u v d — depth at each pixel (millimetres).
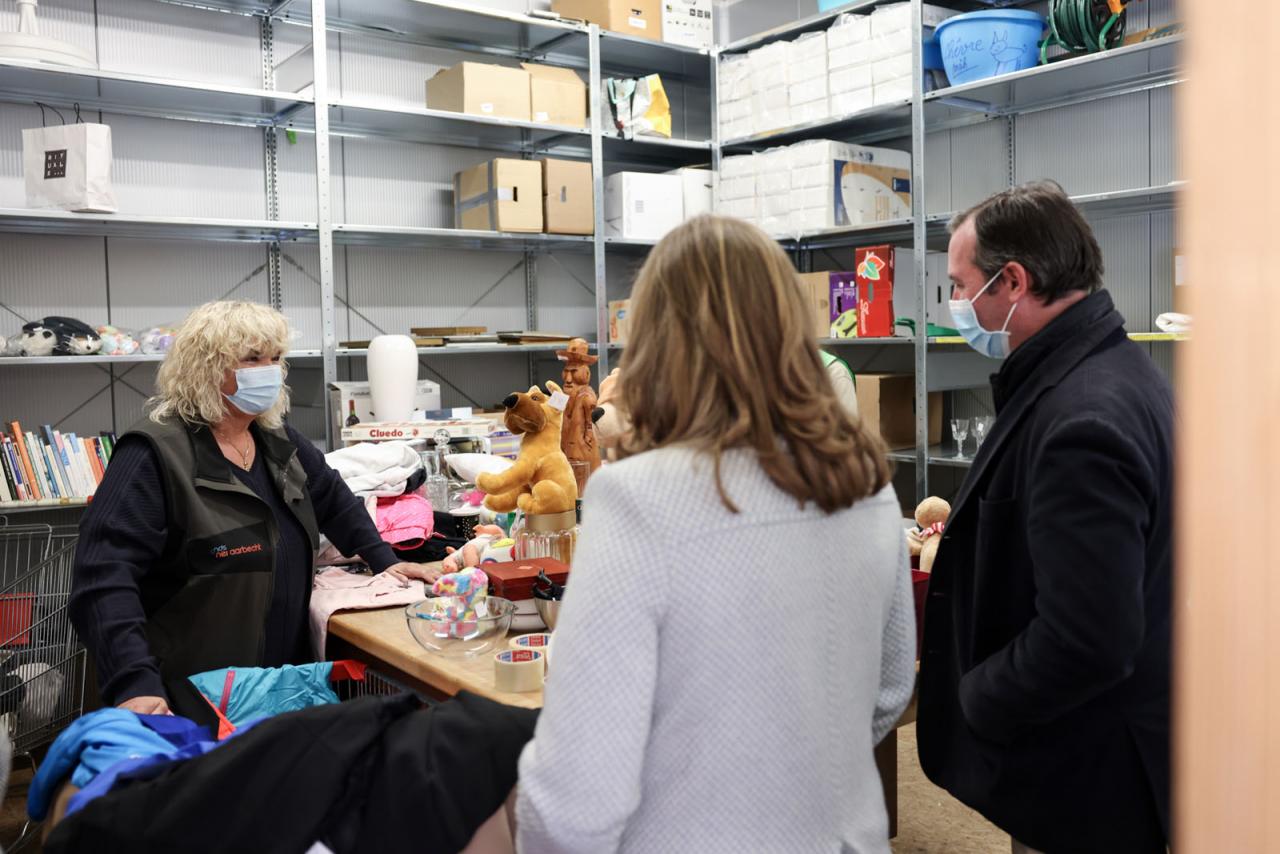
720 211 5016
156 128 4176
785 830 877
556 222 4609
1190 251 185
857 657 950
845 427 940
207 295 4340
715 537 858
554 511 1915
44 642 2822
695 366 912
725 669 854
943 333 4238
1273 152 170
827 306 4496
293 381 4672
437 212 4953
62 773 1278
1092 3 3605
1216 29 180
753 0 5438
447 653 1654
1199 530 188
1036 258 1368
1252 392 176
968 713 1350
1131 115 4020
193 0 4184
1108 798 1293
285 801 1053
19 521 3754
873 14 4312
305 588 2039
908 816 2635
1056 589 1190
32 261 3930
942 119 4547
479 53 5027
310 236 4379
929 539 1985
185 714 1636
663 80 5590
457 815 1089
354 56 4652
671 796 865
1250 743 182
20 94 3826
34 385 3955
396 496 2492
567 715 831
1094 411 1223
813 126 4582
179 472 1843
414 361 3975
